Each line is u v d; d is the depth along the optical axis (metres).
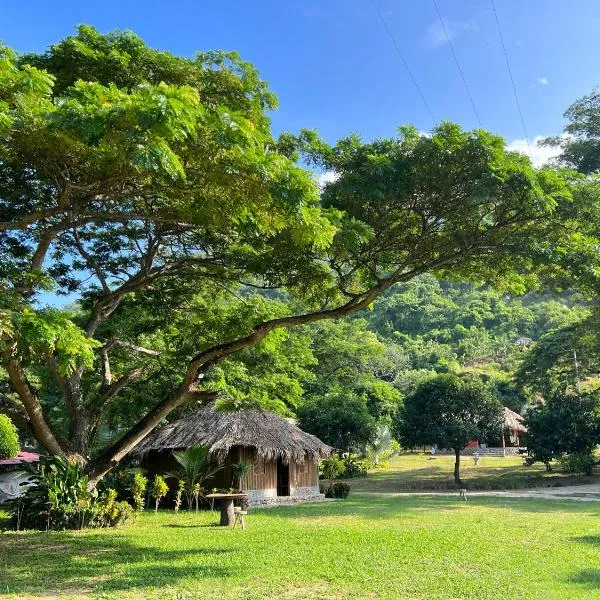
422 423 27.33
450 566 8.54
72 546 10.72
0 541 11.35
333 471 29.69
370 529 12.82
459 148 9.74
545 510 16.81
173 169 6.79
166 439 20.00
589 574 7.96
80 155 8.52
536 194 9.52
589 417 28.62
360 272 12.88
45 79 7.41
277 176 7.71
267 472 20.28
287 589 7.28
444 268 12.36
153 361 17.69
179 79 10.68
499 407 27.77
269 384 19.62
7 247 13.73
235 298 16.53
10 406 13.71
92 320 13.96
